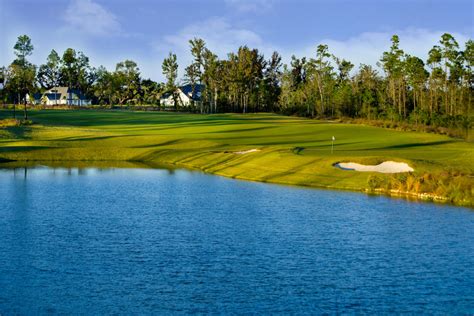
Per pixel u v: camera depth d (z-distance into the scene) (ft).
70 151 261.44
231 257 98.37
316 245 106.42
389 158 185.88
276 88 644.69
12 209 138.00
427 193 155.12
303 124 365.20
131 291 81.82
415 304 78.02
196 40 577.84
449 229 118.62
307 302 78.33
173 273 89.71
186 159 245.65
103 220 126.41
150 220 126.62
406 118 420.36
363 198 153.99
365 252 102.12
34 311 74.38
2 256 97.66
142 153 262.26
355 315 74.02
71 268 91.61
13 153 253.65
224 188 173.58
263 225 122.31
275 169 197.88
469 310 76.13
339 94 496.23
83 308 75.56
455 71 442.91
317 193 162.71
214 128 341.00
